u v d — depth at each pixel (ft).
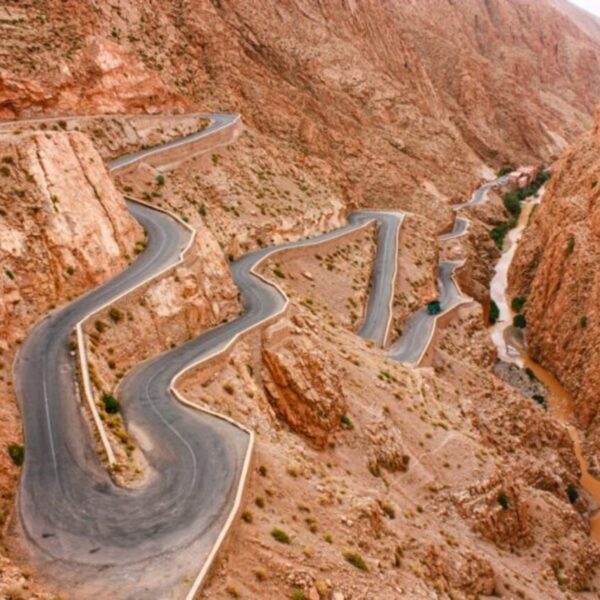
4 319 108.58
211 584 72.79
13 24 217.97
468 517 133.90
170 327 129.39
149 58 279.49
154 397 108.78
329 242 247.50
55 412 96.32
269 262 208.64
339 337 172.45
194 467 91.76
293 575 78.23
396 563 96.17
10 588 64.69
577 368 244.83
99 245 133.49
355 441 130.11
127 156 215.31
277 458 102.47
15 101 197.47
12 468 85.30
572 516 161.27
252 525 83.66
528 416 203.41
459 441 148.87
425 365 204.13
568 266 269.03
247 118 311.47
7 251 116.57
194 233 157.17
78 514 80.69
